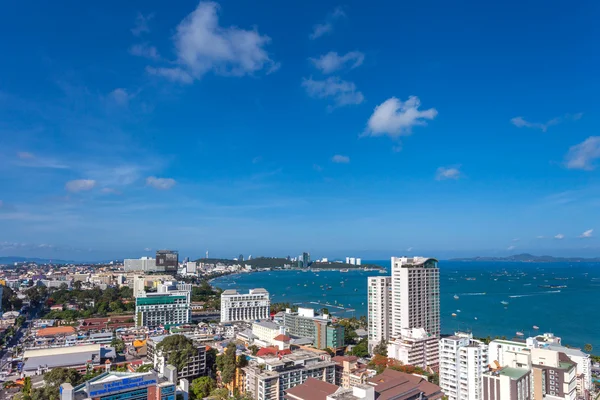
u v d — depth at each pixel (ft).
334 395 536.42
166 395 629.10
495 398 626.64
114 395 590.14
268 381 655.35
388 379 645.51
